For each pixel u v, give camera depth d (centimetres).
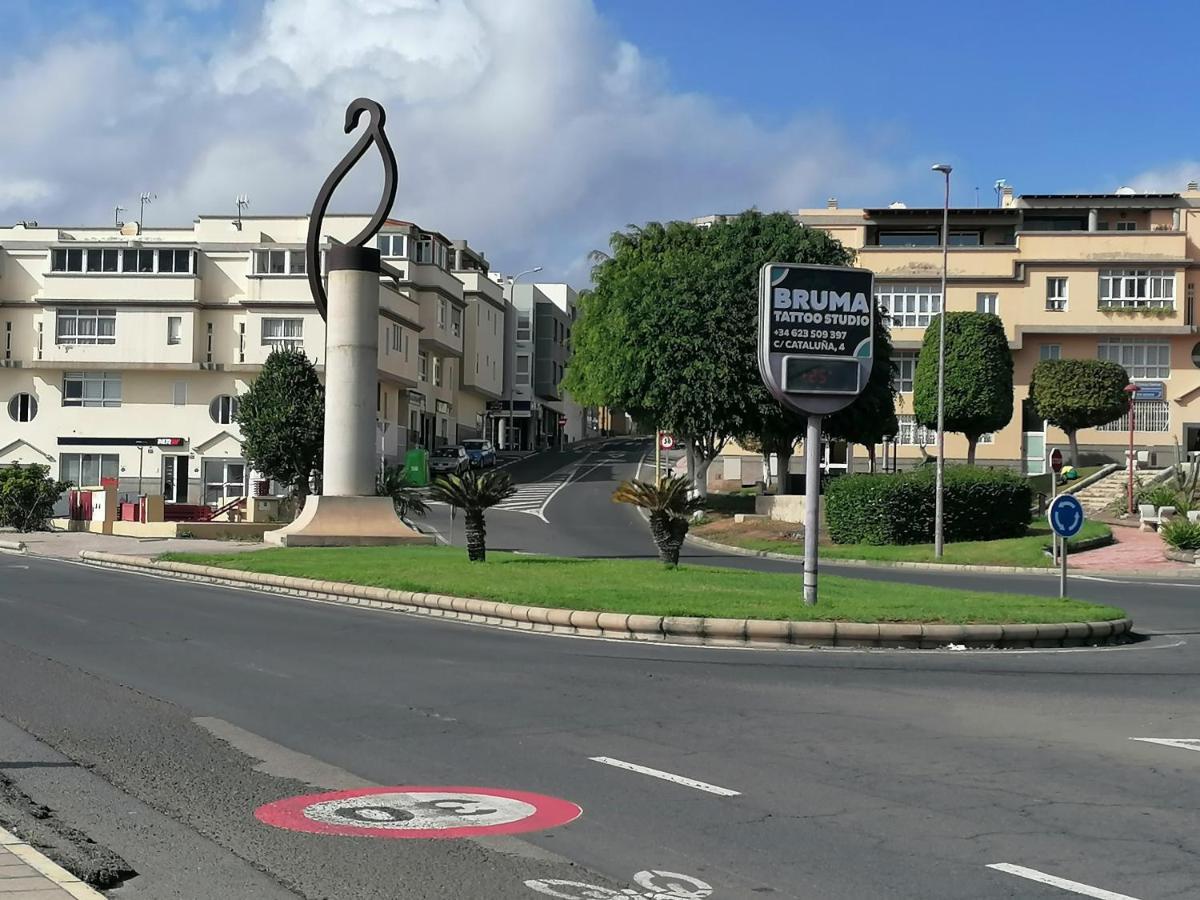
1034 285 6169
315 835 673
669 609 1636
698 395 4666
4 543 3612
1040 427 6184
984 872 613
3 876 558
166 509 4500
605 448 9744
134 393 6269
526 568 2319
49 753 870
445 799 751
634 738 938
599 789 777
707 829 686
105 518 4250
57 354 6250
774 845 657
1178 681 1270
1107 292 6156
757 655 1429
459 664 1315
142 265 6272
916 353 6241
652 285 4803
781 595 1830
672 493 2303
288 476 4497
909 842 665
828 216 6794
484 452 7038
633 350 4778
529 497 5788
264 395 4466
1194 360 6150
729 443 6625
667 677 1239
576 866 619
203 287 6341
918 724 1005
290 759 860
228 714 1021
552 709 1054
